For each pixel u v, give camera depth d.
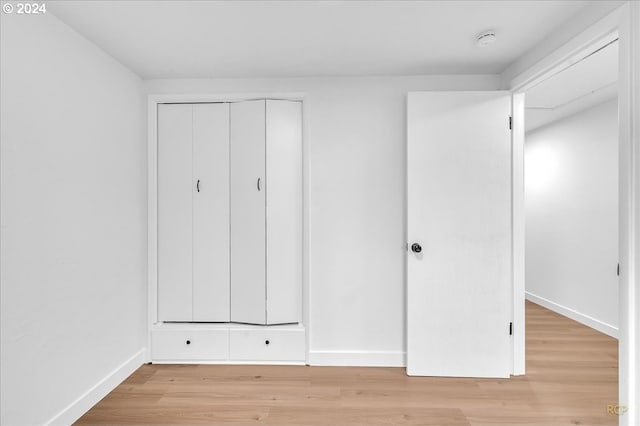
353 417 1.98
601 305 3.48
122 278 2.42
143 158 2.69
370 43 2.17
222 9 1.79
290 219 2.71
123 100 2.45
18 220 1.61
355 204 2.66
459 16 1.88
